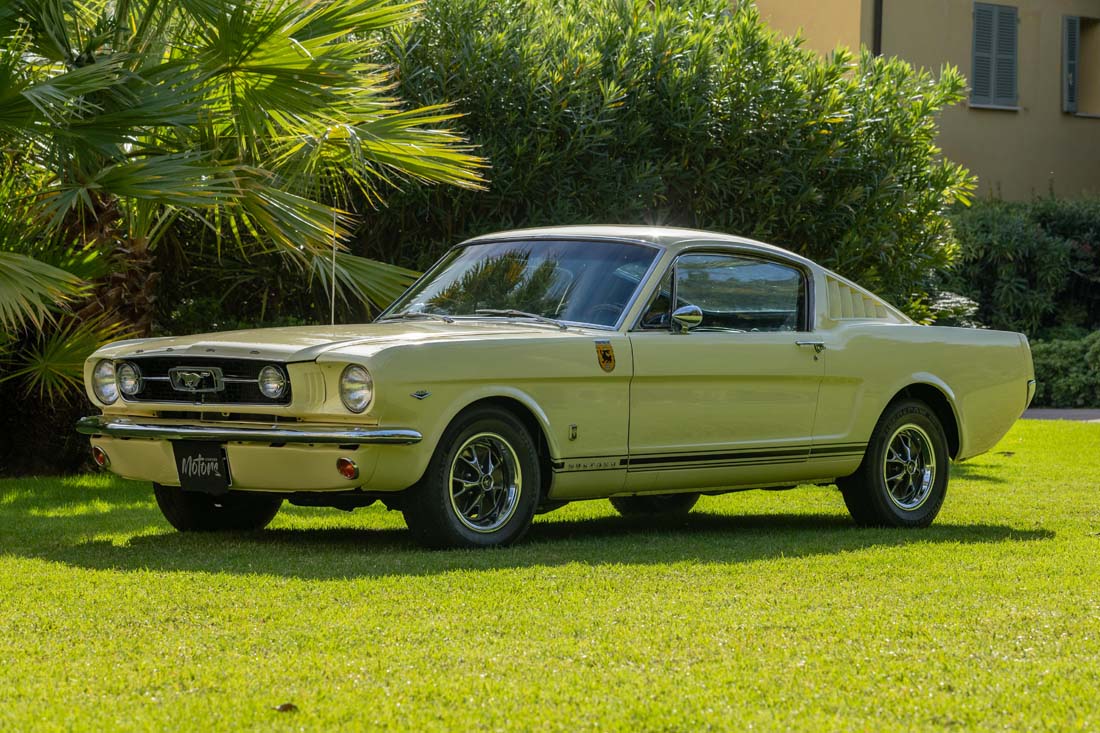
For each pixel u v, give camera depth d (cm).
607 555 820
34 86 1071
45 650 559
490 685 502
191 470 827
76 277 1109
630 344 867
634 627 602
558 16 1577
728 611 641
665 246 908
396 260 1497
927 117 1673
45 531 944
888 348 1002
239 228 1463
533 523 1032
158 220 1360
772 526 1021
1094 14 2969
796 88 1533
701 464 906
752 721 461
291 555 809
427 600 661
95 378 880
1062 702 488
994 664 545
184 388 824
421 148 1245
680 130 1496
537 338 831
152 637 581
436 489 803
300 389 781
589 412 851
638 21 1508
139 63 1188
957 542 909
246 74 1200
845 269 1577
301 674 518
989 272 2734
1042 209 2806
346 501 828
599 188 1462
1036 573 770
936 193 1659
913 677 522
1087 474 1417
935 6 2756
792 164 1542
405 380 775
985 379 1062
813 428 962
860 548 872
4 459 1421
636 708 474
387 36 1436
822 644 575
